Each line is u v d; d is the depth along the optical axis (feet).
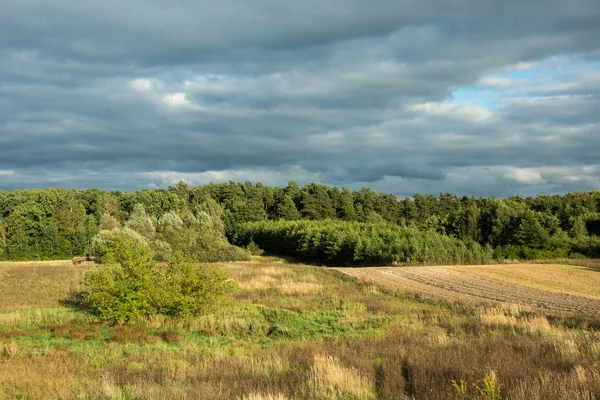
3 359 49.37
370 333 61.77
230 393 31.86
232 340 64.34
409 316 75.97
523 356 39.81
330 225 263.08
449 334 59.26
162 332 67.97
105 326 72.79
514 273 148.46
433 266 171.42
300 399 29.40
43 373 42.22
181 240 211.20
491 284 125.59
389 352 44.11
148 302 75.77
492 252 209.97
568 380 28.86
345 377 32.17
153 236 215.72
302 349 50.52
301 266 171.32
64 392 34.09
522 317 71.61
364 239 220.84
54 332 66.90
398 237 215.72
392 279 134.51
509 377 31.09
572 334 53.57
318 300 94.63
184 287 77.77
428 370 33.99
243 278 130.21
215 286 79.87
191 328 71.61
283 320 74.64
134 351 55.26
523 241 221.25
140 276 76.33
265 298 96.99
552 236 227.81
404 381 32.50
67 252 268.82
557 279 135.64
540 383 28.89
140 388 33.06
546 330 57.21
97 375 40.75
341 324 70.95
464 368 33.60
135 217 233.96
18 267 162.40
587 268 162.20
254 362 43.47
